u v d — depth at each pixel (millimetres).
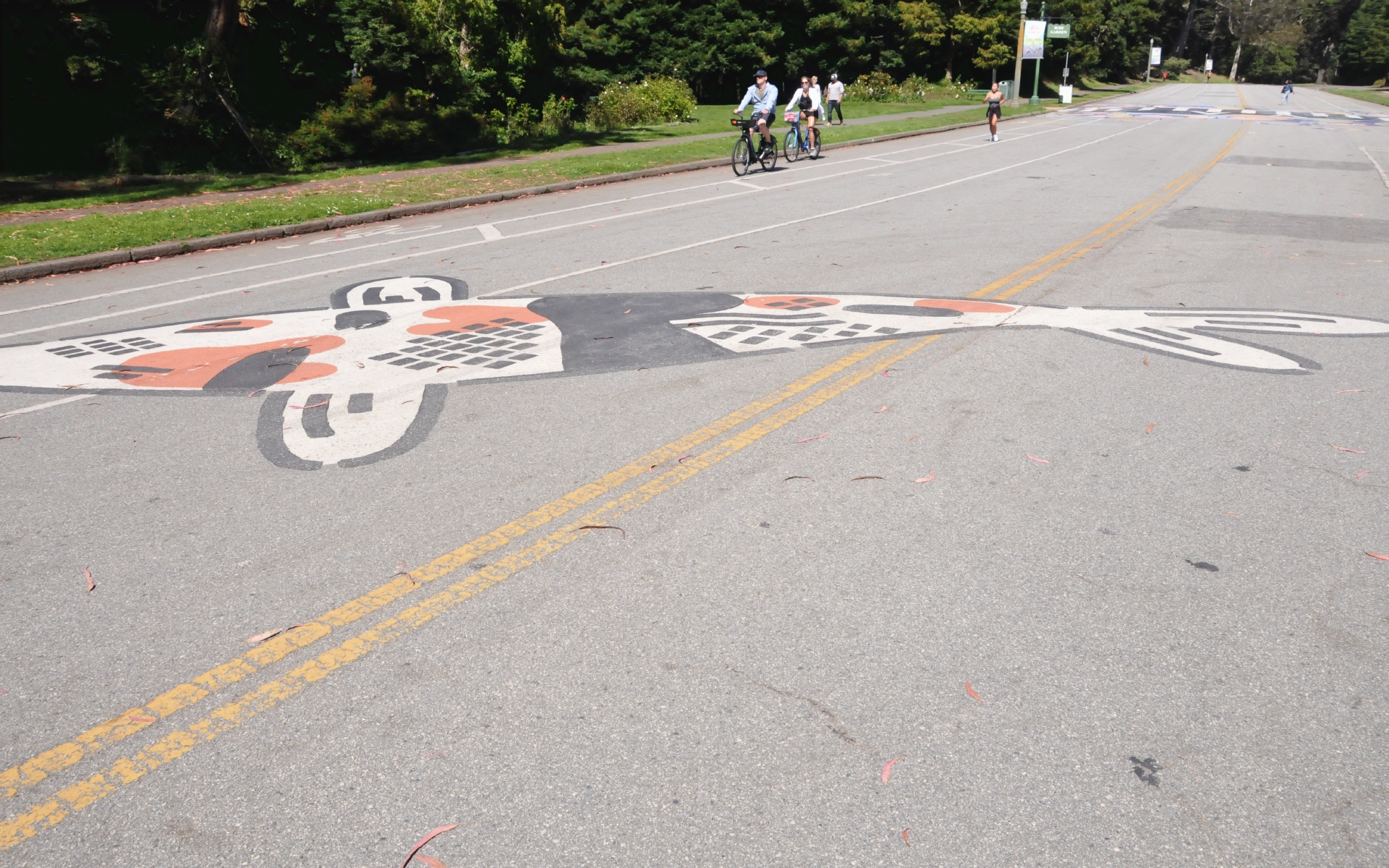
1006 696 3314
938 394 6402
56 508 4891
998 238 12734
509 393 6531
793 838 2715
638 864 2627
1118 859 2635
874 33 57562
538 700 3314
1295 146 27859
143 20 22438
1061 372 6883
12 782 2977
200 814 2830
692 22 49906
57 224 13922
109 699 3367
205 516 4754
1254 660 3504
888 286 9844
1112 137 31328
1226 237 12773
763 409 6141
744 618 3785
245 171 22234
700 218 14938
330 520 4688
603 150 24766
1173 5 131500
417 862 2637
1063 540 4398
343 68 25781
